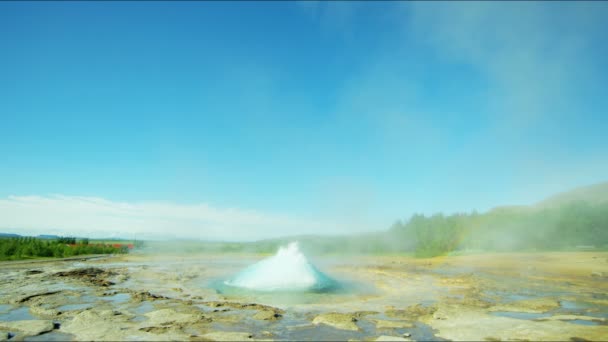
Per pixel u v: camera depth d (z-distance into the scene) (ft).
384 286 97.71
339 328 51.37
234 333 48.11
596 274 116.16
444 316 59.21
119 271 131.54
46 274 112.27
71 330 48.52
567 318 58.34
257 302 72.28
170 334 46.96
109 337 45.32
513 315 61.21
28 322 51.80
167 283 99.76
